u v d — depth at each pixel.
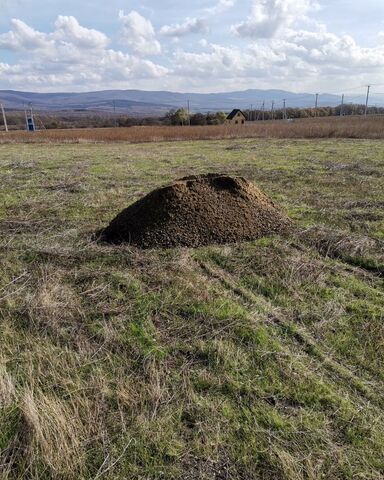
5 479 1.70
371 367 2.38
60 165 11.09
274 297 3.23
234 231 4.45
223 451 1.83
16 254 4.13
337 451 1.82
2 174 9.50
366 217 5.30
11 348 2.58
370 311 2.98
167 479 1.70
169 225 4.35
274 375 2.30
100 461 1.78
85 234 4.74
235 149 15.26
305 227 4.83
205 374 2.31
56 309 3.02
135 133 27.06
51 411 1.99
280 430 1.93
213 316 2.90
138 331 2.75
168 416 2.01
